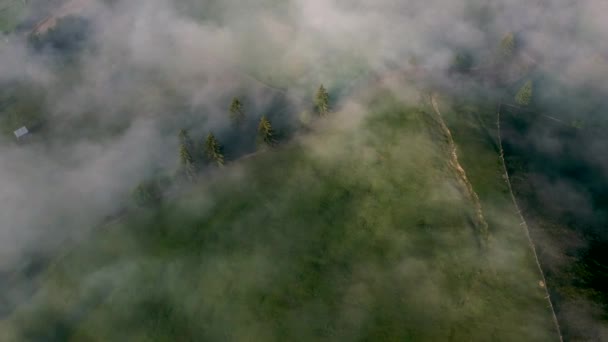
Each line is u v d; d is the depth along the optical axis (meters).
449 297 63.62
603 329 57.03
